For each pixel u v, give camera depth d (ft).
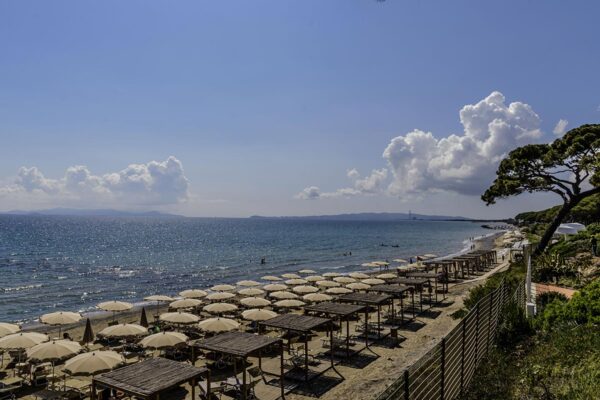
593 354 29.22
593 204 161.99
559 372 28.07
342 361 57.57
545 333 38.11
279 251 284.82
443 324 75.61
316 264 214.90
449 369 28.17
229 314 86.02
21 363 55.98
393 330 66.08
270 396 46.50
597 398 23.36
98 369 43.27
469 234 574.15
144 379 34.30
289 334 59.11
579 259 83.41
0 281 151.84
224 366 56.24
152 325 81.82
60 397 47.01
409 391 23.31
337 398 45.14
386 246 335.47
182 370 36.37
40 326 90.48
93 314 102.99
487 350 38.14
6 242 331.77
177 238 425.69
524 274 80.59
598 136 97.14
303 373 52.65
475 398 28.68
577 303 40.09
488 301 39.83
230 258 239.71
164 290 137.69
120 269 189.06
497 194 116.26
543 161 104.58
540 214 369.71
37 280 155.12
